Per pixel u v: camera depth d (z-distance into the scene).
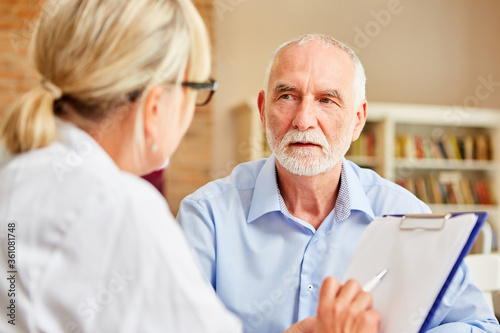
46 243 0.72
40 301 0.72
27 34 4.48
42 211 0.73
